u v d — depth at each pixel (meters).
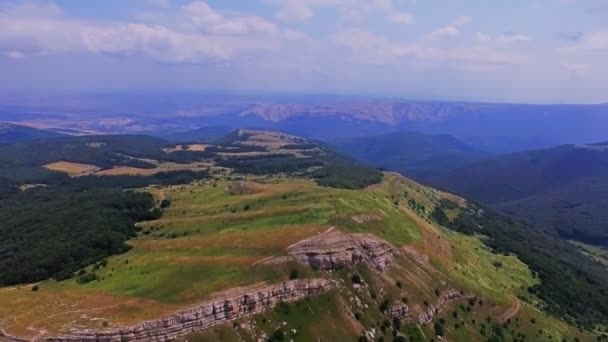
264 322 161.00
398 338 181.75
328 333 168.12
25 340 132.88
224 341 149.25
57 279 186.25
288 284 173.12
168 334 142.75
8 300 159.50
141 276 168.25
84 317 142.88
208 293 157.62
